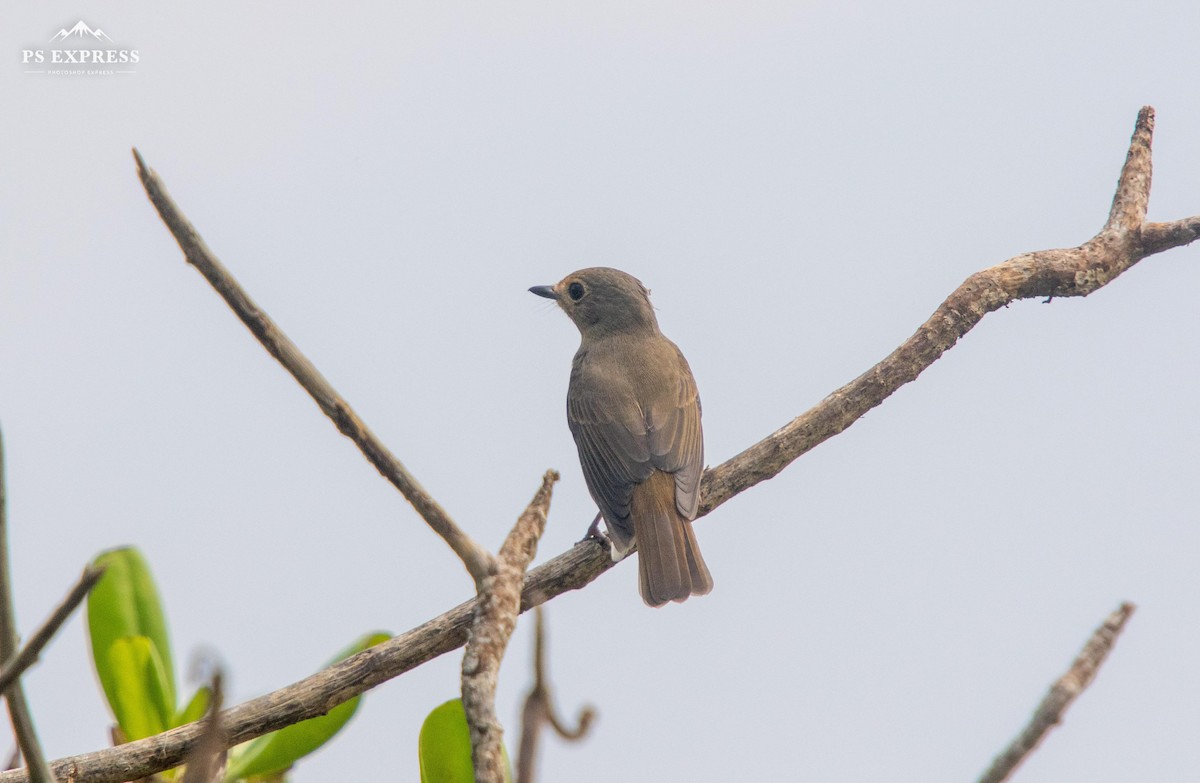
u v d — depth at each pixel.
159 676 8.70
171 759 8.34
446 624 9.43
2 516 4.85
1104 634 4.69
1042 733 4.59
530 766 4.51
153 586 8.97
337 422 5.66
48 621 4.59
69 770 8.24
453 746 7.52
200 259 5.60
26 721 5.07
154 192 5.59
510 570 5.70
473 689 5.42
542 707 4.59
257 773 8.77
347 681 9.00
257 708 8.78
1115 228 12.55
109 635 8.80
